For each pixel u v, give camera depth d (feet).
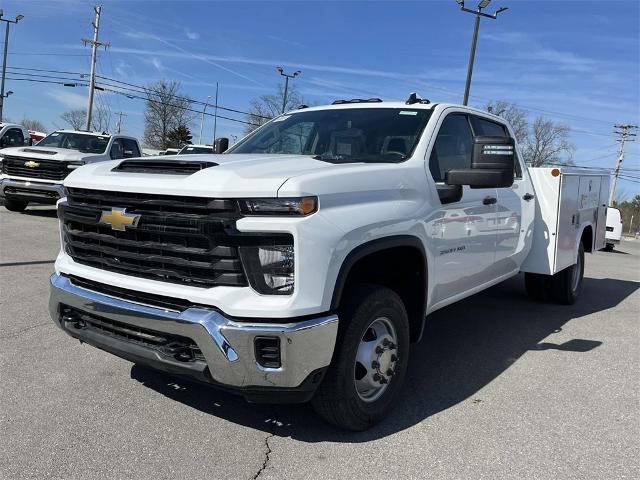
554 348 18.58
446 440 11.72
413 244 12.52
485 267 16.87
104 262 11.41
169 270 10.44
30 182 41.60
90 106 147.74
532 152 193.47
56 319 12.34
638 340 19.94
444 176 14.29
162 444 11.03
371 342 11.88
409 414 12.94
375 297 11.43
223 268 9.86
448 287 14.88
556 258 21.01
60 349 15.80
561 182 20.62
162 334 10.39
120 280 10.96
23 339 16.44
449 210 14.10
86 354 15.53
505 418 12.92
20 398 12.67
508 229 18.03
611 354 18.15
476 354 17.66
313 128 15.48
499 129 18.47
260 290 9.84
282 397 10.25
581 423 12.80
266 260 9.82
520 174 19.63
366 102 16.42
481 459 10.98
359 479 10.12
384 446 11.35
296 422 12.26
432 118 14.55
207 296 9.91
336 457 10.85
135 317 10.54
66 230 12.37
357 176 11.25
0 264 25.96
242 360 9.76
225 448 10.99
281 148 15.37
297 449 11.10
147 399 12.97
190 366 10.14
